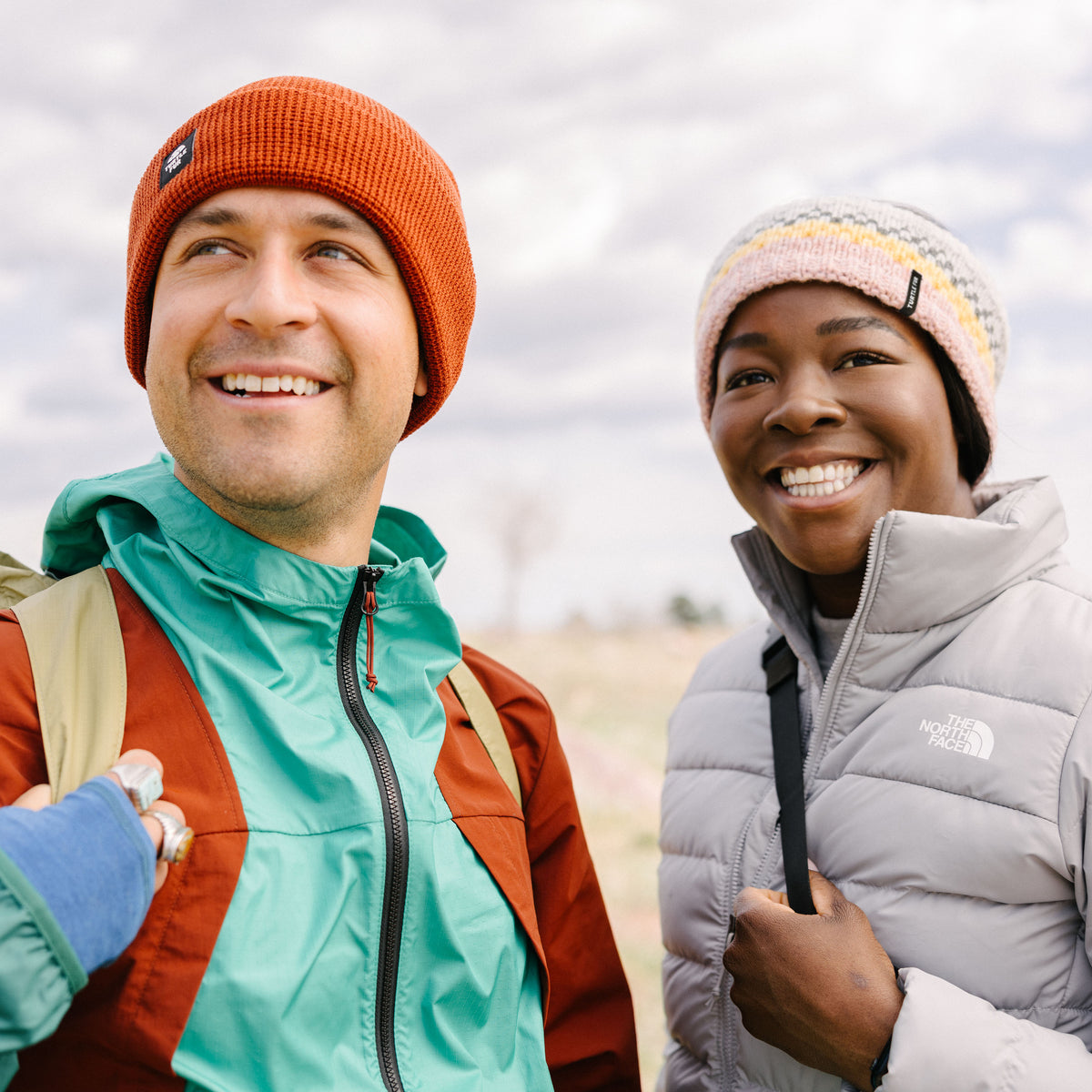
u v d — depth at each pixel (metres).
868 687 1.57
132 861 0.97
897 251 1.55
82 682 1.20
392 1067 1.20
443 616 1.44
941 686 1.48
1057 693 1.38
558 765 1.65
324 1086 1.13
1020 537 1.51
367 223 1.32
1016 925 1.34
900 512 1.49
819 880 1.45
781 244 1.56
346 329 1.26
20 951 0.89
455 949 1.27
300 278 1.27
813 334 1.55
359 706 1.33
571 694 12.62
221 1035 1.08
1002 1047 1.23
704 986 1.59
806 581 1.79
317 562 1.30
